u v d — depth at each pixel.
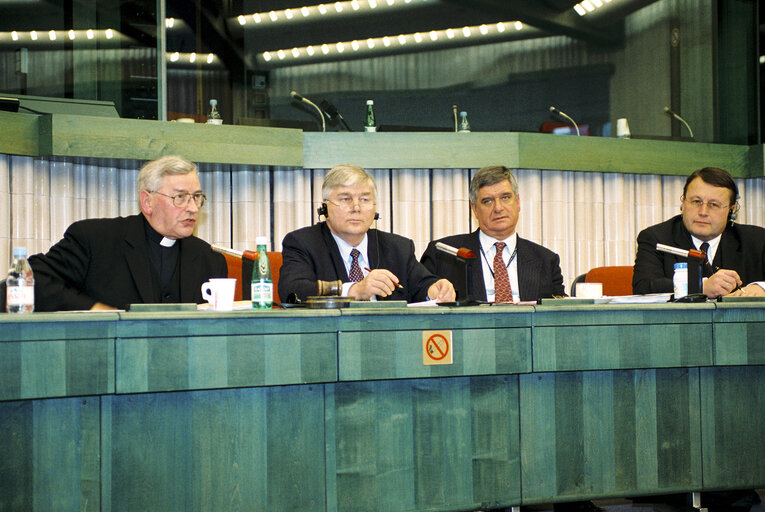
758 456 2.29
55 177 3.80
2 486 1.63
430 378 2.00
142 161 3.82
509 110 5.54
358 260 2.77
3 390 1.62
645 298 2.35
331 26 5.39
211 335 1.79
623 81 5.36
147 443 1.75
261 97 5.18
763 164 4.62
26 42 4.24
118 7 4.23
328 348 1.89
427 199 4.30
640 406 2.18
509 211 2.93
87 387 1.68
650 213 4.64
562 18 5.48
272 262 2.91
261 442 1.85
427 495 1.98
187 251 2.62
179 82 4.89
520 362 2.05
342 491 1.91
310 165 4.07
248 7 5.16
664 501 2.61
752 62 4.96
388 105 5.50
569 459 2.11
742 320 2.25
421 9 5.55
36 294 2.38
